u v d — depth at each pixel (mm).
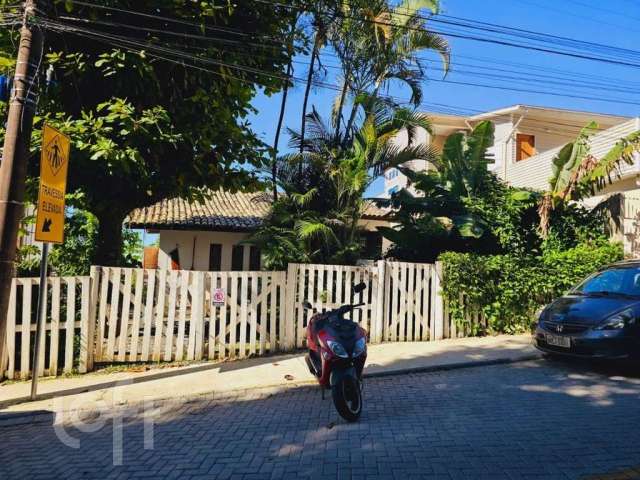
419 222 11336
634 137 10680
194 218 15156
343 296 9188
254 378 7082
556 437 4523
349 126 12438
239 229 14914
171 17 8367
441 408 5551
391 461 4094
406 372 7305
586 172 10898
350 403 5168
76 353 7648
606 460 3992
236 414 5703
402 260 12336
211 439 4852
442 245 11859
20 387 6809
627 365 6535
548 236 11578
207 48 8570
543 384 6422
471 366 7617
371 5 12062
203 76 8844
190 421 5496
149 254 18156
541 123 21203
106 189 9219
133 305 7984
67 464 4367
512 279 9898
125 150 7688
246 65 9258
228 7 8375
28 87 6387
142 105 8461
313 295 9023
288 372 7387
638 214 11352
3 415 5844
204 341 8273
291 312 8836
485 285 9758
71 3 7445
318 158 11062
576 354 6680
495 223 11461
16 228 6293
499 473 3805
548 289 10016
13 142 6270
